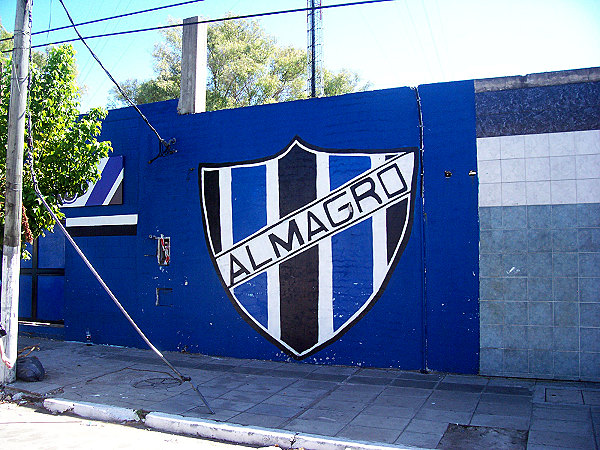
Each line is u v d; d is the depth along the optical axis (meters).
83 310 11.73
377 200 8.84
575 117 7.78
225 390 7.72
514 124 8.08
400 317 8.59
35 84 8.98
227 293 10.05
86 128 9.27
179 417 6.46
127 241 11.25
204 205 10.38
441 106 8.50
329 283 9.12
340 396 7.27
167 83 32.81
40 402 7.48
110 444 5.75
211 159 10.37
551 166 7.86
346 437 5.68
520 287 7.91
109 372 8.95
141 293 11.01
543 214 7.86
